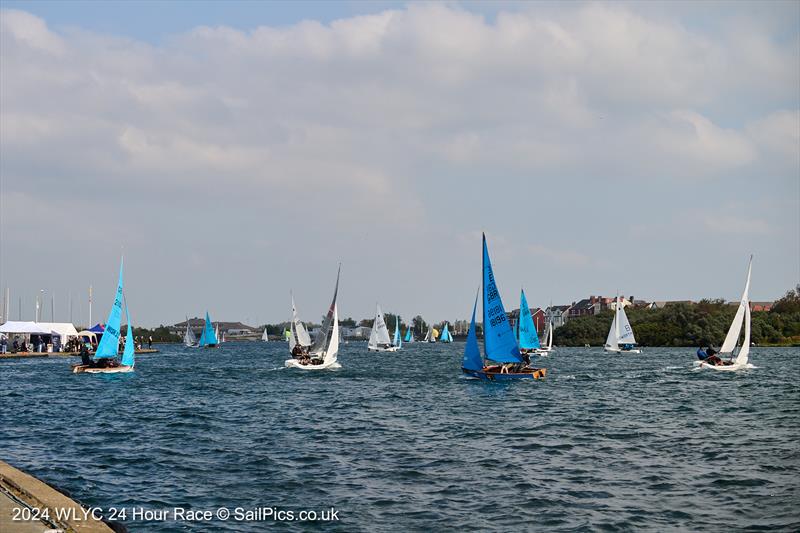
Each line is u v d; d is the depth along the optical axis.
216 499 22.73
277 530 19.53
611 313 195.62
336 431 37.22
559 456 30.14
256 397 55.84
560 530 19.75
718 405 49.56
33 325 122.69
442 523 20.30
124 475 26.22
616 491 23.97
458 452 31.03
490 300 66.12
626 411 46.03
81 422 40.97
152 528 19.58
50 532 13.66
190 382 71.06
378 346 168.12
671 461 29.03
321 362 92.69
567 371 87.12
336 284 91.38
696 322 178.25
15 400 53.34
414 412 45.62
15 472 18.11
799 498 23.03
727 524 20.33
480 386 64.81
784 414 44.25
